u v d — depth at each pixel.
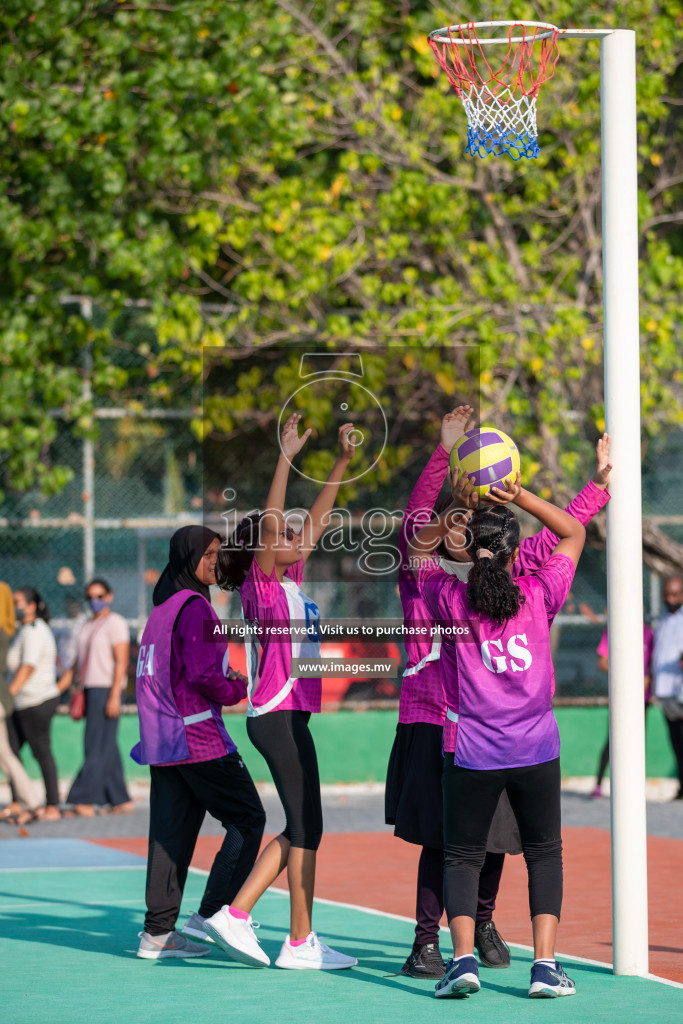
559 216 43.06
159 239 39.34
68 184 39.16
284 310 40.22
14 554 41.84
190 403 43.03
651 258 41.50
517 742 15.17
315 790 17.62
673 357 40.88
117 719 36.34
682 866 26.56
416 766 16.86
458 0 39.25
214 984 16.61
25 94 37.75
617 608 17.11
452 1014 14.74
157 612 18.17
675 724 38.88
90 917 21.77
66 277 40.00
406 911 22.67
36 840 31.66
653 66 41.31
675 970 17.47
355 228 41.09
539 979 15.41
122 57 39.25
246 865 18.27
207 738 17.80
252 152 40.41
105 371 40.69
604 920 21.50
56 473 40.66
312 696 17.61
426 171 40.06
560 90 39.91
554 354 39.69
